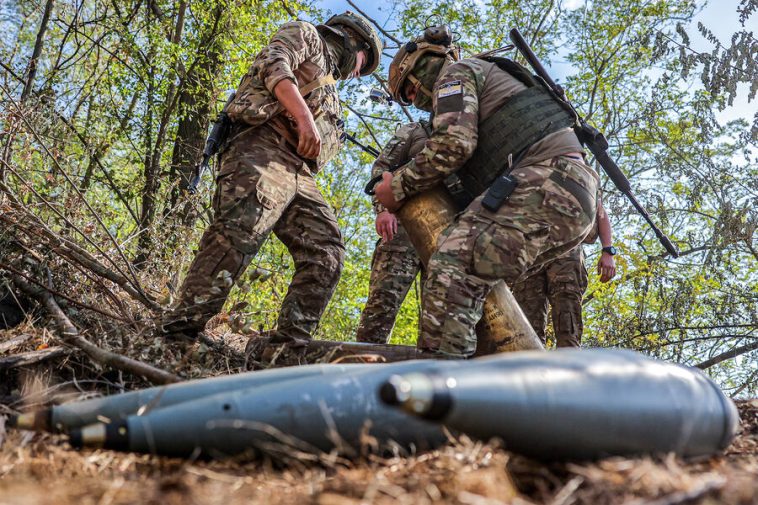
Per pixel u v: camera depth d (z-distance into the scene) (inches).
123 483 72.6
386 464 79.5
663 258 354.0
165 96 376.5
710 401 86.5
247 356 142.1
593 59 509.7
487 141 138.1
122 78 363.3
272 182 145.1
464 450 76.2
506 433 69.7
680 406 80.7
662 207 316.2
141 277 205.0
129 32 360.5
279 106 147.6
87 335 143.6
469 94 137.3
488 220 128.9
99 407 88.4
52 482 73.5
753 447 105.0
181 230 248.1
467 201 143.6
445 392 65.4
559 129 137.6
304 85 153.9
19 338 132.6
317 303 152.3
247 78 150.3
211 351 144.0
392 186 141.7
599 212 231.5
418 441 81.9
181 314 139.8
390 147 201.6
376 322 205.8
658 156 383.9
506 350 134.2
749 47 270.4
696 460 86.2
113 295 163.8
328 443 80.1
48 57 386.0
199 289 140.0
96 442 77.1
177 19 393.4
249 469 79.5
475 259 126.6
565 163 133.7
